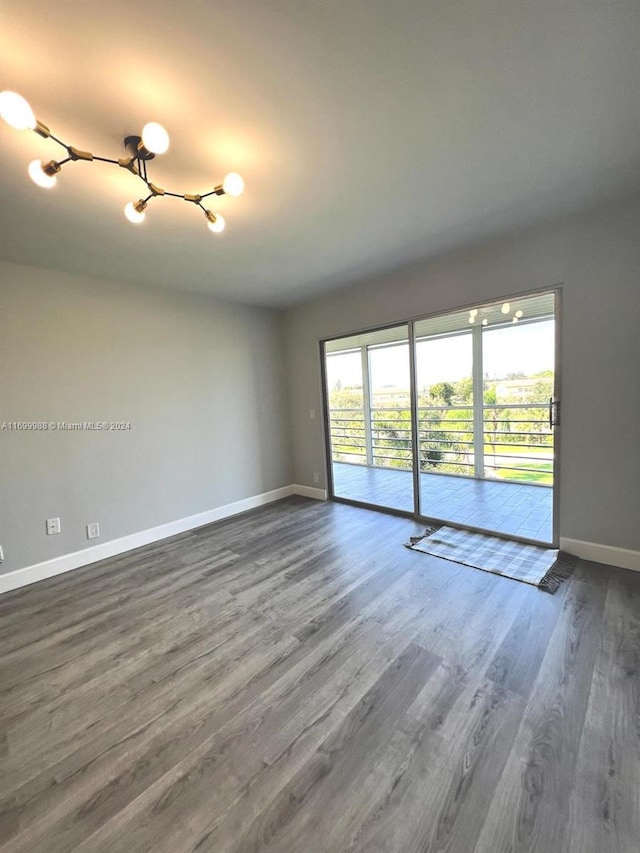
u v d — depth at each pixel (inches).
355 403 205.0
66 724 59.5
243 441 168.9
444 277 123.3
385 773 49.3
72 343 118.4
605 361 96.4
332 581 100.5
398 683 64.4
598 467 100.0
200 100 53.3
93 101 52.5
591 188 84.0
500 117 60.4
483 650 71.4
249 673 68.6
